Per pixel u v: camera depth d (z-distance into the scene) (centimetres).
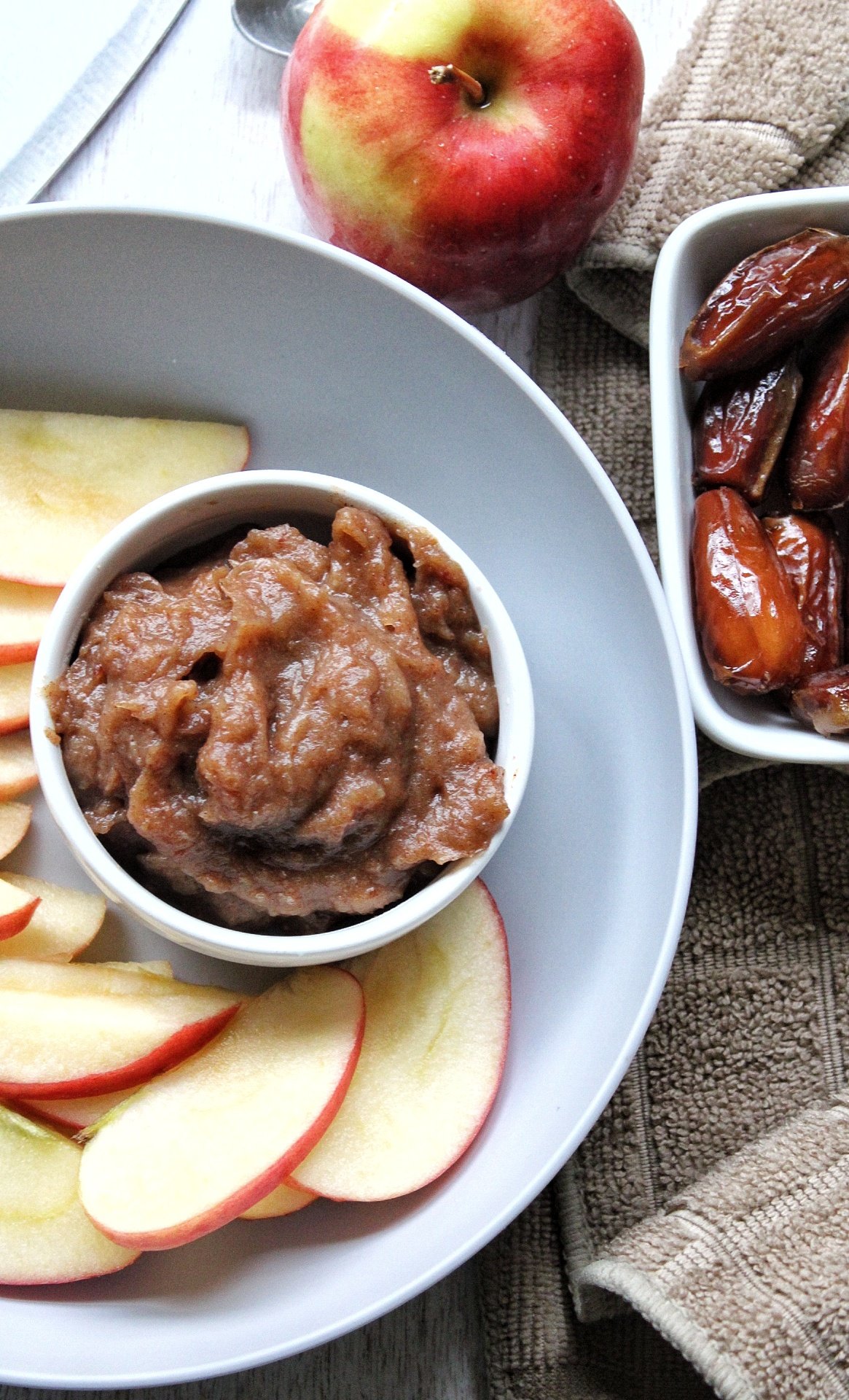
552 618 54
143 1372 50
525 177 53
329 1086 52
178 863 50
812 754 54
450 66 52
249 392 55
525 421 54
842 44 56
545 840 54
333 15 53
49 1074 52
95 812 50
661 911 53
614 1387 56
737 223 54
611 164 54
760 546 54
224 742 49
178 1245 51
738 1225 54
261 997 53
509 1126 53
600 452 58
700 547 54
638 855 54
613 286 57
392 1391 56
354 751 49
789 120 56
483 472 55
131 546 51
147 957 54
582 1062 53
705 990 57
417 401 54
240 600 50
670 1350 56
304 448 55
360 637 50
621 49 53
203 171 58
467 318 58
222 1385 56
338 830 49
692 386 56
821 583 55
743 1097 57
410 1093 53
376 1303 51
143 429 54
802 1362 53
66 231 52
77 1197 52
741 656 54
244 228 52
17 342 54
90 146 58
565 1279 57
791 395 55
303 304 53
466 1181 53
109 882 49
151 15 58
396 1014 53
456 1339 57
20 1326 51
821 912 57
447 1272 51
